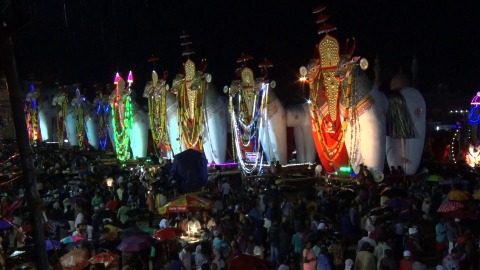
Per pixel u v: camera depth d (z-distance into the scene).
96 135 51.72
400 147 27.14
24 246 14.59
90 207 22.03
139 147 40.62
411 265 12.36
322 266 12.91
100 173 32.84
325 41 26.44
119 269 13.32
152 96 37.66
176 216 20.42
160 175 28.38
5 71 6.01
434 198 18.84
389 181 24.89
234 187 26.47
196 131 33.25
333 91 26.14
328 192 21.84
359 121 25.12
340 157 26.19
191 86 33.00
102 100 49.19
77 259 12.56
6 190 24.56
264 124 31.12
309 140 32.06
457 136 31.80
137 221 20.72
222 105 33.81
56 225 17.22
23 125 6.07
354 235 17.17
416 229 14.91
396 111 26.77
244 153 31.50
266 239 16.67
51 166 35.66
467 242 13.14
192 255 14.94
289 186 25.00
